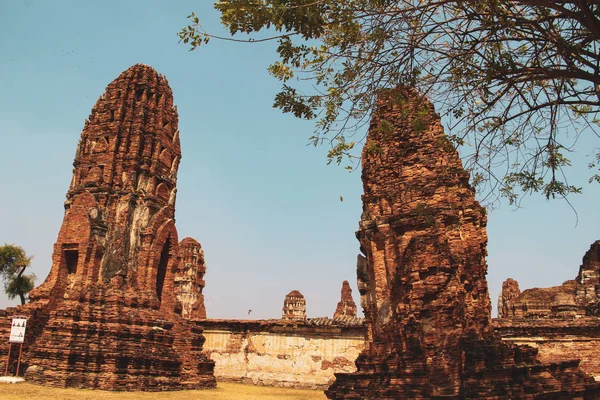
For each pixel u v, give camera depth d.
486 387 16.89
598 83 10.30
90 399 22.50
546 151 13.19
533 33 11.24
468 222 20.77
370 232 21.09
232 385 40.38
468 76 12.01
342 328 43.12
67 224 32.28
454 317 17.83
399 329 19.16
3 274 47.03
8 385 24.39
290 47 12.02
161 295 34.72
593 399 20.38
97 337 28.09
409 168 20.84
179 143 38.72
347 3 10.99
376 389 18.27
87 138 35.38
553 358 32.50
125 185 33.75
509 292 46.03
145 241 33.47
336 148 12.80
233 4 10.49
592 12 9.38
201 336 35.53
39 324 29.41
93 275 30.44
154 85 37.47
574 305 37.41
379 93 12.13
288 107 12.64
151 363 29.14
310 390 40.78
